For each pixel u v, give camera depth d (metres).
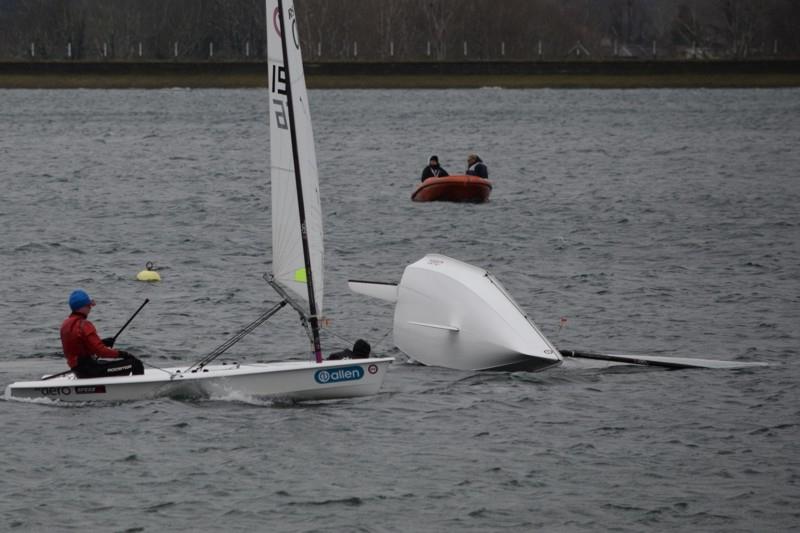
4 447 59.66
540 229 141.12
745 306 97.81
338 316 93.00
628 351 83.50
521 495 55.03
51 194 172.38
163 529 51.00
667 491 55.59
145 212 154.00
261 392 67.94
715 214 153.12
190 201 166.00
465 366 76.94
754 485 56.38
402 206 161.12
